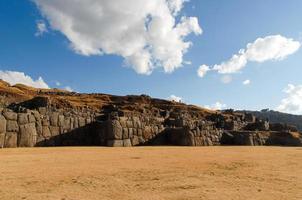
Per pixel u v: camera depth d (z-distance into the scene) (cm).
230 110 9931
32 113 2689
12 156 1681
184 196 848
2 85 8212
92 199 799
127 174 1157
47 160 1518
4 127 2405
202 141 3972
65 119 2988
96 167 1313
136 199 807
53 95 8638
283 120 14750
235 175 1205
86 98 8956
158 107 8700
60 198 798
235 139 4591
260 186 998
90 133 3188
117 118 3241
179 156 1895
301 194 885
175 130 3725
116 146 3055
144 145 3444
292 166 1521
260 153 2312
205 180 1084
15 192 842
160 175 1156
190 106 9931
